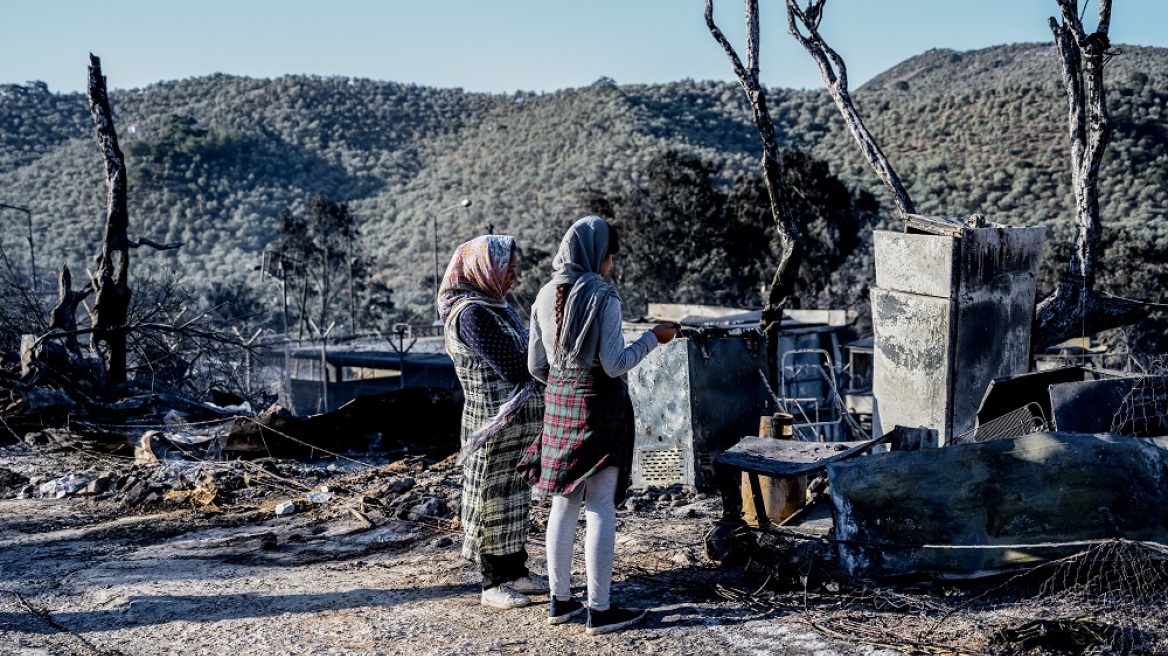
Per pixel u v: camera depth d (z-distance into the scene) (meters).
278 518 6.54
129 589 4.88
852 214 51.69
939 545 4.15
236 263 143.62
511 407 4.32
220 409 11.47
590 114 178.38
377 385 39.34
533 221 125.69
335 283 80.25
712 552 4.90
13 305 18.00
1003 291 6.93
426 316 72.88
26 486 7.63
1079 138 8.33
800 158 49.44
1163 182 80.31
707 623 4.03
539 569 4.98
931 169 111.62
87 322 14.70
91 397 11.36
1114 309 8.18
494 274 4.49
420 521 6.16
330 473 7.95
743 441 5.33
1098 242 8.20
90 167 184.75
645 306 53.97
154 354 18.39
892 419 7.29
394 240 144.50
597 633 3.97
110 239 13.26
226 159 194.00
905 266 7.11
